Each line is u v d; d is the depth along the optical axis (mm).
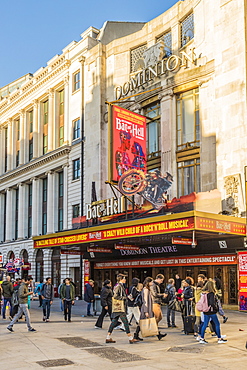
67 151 37188
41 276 40469
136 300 12242
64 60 38969
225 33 23109
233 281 21250
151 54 28547
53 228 38969
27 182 45438
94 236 22156
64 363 9250
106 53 34375
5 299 18438
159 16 29922
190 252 22953
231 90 22312
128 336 11805
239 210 20828
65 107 38844
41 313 21406
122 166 23938
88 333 13711
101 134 33156
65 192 37250
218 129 22734
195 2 26516
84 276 31562
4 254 48156
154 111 28078
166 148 26188
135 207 24172
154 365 9000
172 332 13703
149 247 25312
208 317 11453
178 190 25516
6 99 50938
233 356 9883
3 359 9695
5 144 52344
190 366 8883
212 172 23484
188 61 26094
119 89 30609
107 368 8750
